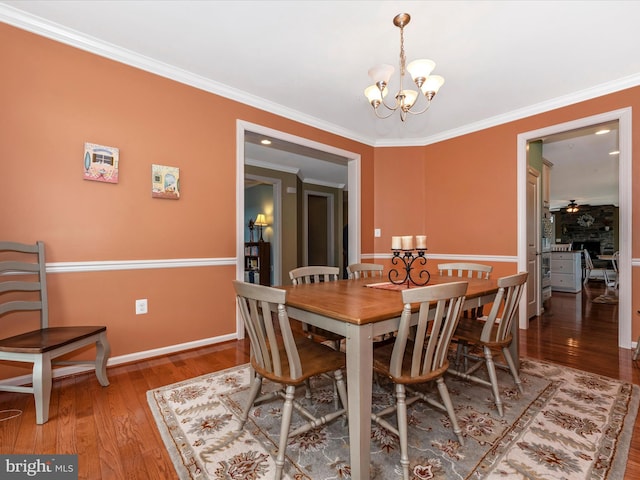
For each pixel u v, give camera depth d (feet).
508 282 5.52
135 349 7.89
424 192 13.97
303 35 7.04
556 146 16.25
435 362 4.58
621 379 6.88
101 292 7.40
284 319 4.04
